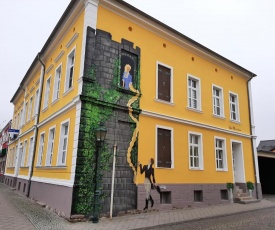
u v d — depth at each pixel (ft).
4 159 97.71
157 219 30.48
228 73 56.65
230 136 52.70
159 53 42.80
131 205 33.63
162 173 38.22
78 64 34.99
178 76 45.09
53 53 48.32
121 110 35.65
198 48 49.11
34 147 49.75
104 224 27.25
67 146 33.73
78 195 29.27
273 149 127.65
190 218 31.63
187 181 41.42
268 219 32.53
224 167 49.49
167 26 43.16
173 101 43.06
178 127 42.60
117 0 36.88
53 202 34.19
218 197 45.96
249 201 48.34
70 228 25.08
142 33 40.96
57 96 44.11
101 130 30.32
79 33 36.50
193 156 44.55
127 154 34.83
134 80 38.32
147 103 39.06
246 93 60.95
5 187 68.74
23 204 39.14
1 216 29.68
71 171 30.60
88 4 35.04
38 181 42.91
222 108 52.75
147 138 37.68
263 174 76.54
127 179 34.01
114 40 37.04
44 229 24.26
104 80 34.71
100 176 31.60
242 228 26.71
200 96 48.21
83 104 32.12
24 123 64.95
